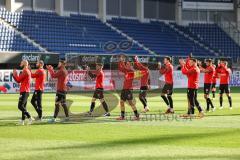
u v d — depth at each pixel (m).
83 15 66.31
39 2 62.53
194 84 24.25
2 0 59.44
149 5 73.12
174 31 72.62
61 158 13.28
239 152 14.15
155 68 54.75
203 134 17.94
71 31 61.75
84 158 13.28
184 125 20.94
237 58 72.31
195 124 21.34
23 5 60.84
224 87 30.09
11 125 21.09
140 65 27.31
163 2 74.25
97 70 25.36
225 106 32.41
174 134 17.94
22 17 59.19
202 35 73.56
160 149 14.67
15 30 56.84
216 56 70.62
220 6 74.00
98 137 17.23
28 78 21.28
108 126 20.62
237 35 74.25
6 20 57.47
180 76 58.41
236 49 73.25
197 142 16.02
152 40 68.44
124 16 71.00
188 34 73.00
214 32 74.38
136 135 17.72
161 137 17.14
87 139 16.77
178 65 58.72
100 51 61.19
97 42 62.22
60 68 22.84
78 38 61.25
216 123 21.77
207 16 75.94
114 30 66.44
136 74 27.14
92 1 67.50
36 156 13.58
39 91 22.97
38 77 22.91
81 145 15.46
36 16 60.66
